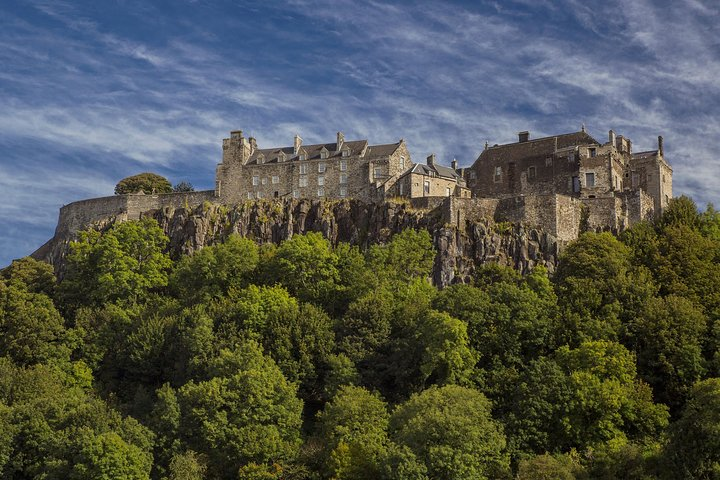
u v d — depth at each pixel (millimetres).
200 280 173625
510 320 137250
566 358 128750
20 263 189250
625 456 108312
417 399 115438
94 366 153125
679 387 127750
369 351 138375
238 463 117500
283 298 154000
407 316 144375
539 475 103438
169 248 198125
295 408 124938
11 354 151625
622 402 119375
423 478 104062
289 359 138875
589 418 120000
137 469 112938
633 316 139250
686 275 150625
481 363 134375
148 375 148375
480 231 174875
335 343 141250
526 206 177625
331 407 121250
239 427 120375
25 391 134125
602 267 151750
